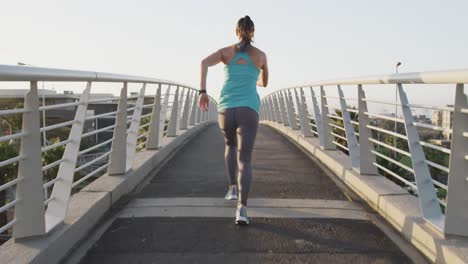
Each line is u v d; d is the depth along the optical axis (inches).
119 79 215.8
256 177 273.3
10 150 432.5
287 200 219.0
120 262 146.1
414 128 169.0
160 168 306.5
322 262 146.6
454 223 144.1
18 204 138.9
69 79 153.3
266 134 579.5
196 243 162.2
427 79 143.7
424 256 151.3
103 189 206.5
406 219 167.3
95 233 172.7
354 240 166.1
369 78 203.2
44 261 134.0
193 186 249.9
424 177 164.6
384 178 231.5
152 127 336.5
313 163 325.1
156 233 172.6
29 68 127.1
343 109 268.7
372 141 237.5
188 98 534.6
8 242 138.6
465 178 141.7
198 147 425.7
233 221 186.4
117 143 236.8
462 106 138.4
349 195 230.1
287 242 163.5
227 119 186.4
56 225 150.3
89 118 190.5
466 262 126.2
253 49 186.9
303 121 437.4
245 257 150.2
